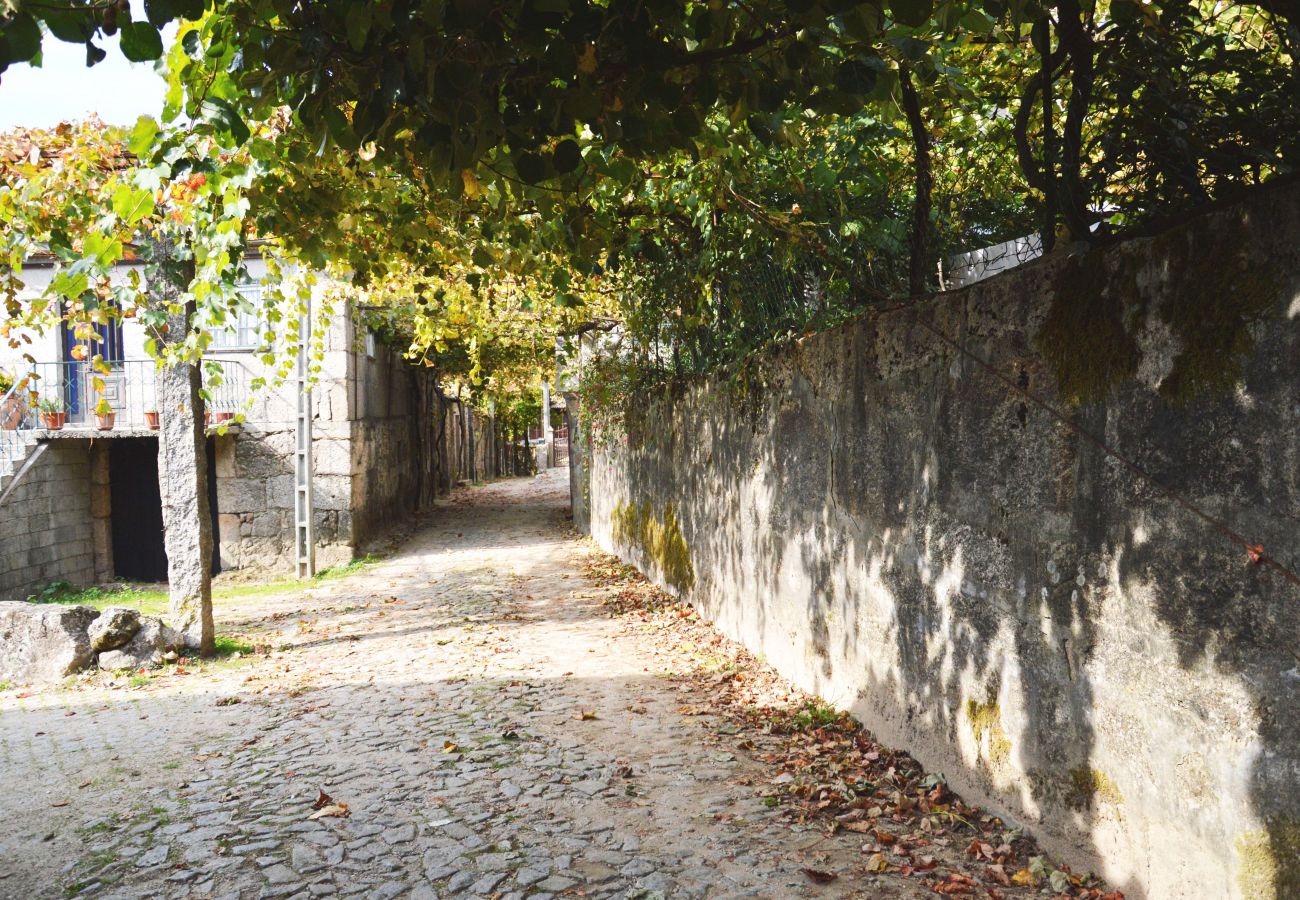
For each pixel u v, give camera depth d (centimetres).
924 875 360
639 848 398
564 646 839
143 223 777
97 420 1565
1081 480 336
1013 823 386
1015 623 382
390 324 1694
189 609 885
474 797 464
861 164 550
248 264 1519
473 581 1286
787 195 631
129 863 404
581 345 1638
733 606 825
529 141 314
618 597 1095
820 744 530
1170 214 322
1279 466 250
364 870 387
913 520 472
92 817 462
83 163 671
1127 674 314
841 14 274
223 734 609
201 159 439
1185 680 286
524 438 4594
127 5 250
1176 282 288
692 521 974
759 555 745
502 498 2769
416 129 329
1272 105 318
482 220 580
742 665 737
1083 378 333
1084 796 340
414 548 1734
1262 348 255
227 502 1590
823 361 590
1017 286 376
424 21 272
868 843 394
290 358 1477
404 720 614
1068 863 350
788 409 663
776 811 434
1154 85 335
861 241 536
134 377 1597
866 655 536
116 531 1656
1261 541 256
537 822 430
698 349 923
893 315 489
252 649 905
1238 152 325
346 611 1109
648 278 956
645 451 1217
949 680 439
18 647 818
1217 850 273
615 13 272
